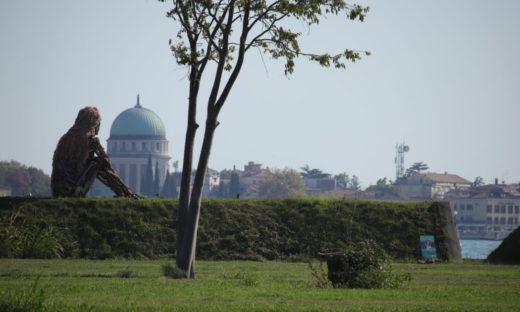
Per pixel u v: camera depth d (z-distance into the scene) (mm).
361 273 97750
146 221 167125
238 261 159750
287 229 174000
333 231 174750
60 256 152375
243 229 171750
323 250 162750
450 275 123812
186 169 114250
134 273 113062
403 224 179250
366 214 180750
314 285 100188
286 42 116062
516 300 83125
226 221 172750
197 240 166750
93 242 158875
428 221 181375
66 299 76375
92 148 172875
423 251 166875
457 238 178875
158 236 164250
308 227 174750
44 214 162125
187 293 84562
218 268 137125
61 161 170125
